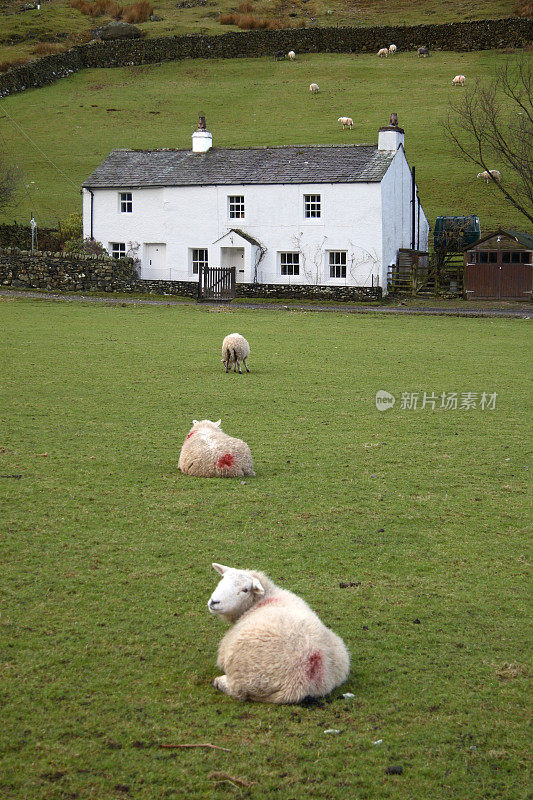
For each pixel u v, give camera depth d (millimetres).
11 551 8539
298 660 5766
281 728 5488
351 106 71625
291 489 11203
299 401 17344
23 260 40844
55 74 86062
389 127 43844
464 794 4930
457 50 85938
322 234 42969
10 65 85188
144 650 6555
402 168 45438
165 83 83188
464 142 61656
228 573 6309
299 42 89812
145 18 103812
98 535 9133
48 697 5801
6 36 96188
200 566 8352
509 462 12906
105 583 7836
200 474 11688
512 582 8219
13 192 55844
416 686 6137
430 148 61375
